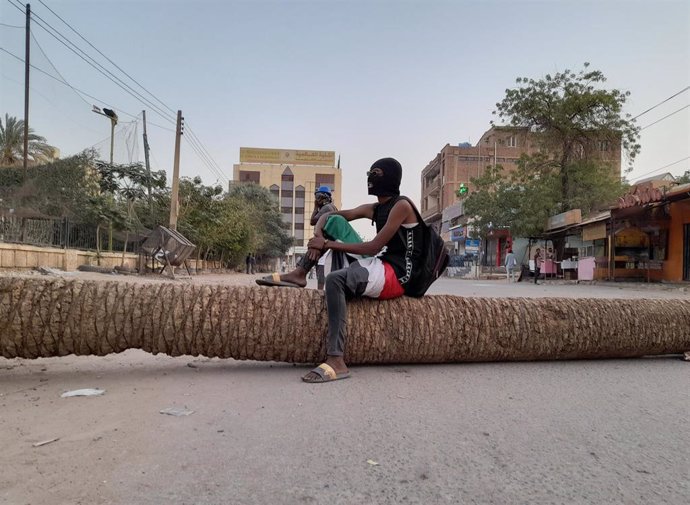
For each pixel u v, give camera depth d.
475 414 2.34
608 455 1.88
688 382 3.03
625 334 3.51
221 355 3.06
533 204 21.55
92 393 2.61
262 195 48.09
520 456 1.86
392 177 3.36
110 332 2.86
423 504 1.50
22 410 2.31
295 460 1.79
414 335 3.23
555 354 3.48
